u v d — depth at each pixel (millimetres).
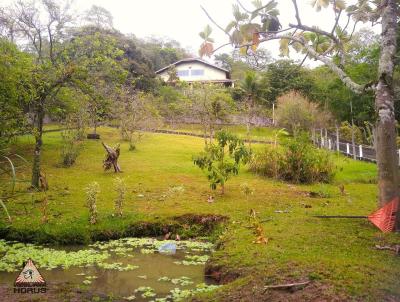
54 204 8586
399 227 5828
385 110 5770
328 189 11227
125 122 19703
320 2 5312
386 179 5777
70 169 13227
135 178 11914
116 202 8133
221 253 5578
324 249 5242
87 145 18406
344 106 20891
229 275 4914
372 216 5840
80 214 7859
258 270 4641
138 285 5027
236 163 10273
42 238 6723
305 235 6012
